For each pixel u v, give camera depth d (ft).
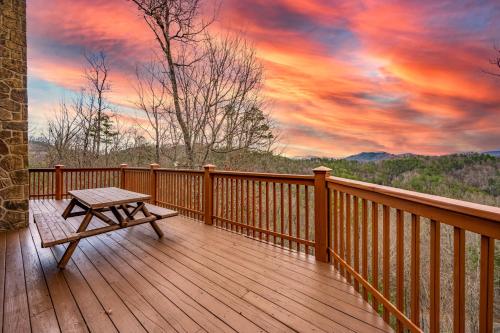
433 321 4.01
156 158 33.09
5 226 12.67
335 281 7.40
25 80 13.35
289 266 8.43
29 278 7.53
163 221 14.30
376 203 5.93
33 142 41.83
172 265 8.50
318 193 8.82
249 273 7.91
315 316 5.73
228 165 32.96
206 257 9.19
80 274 7.82
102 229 9.33
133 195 11.25
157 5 27.04
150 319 5.60
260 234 11.10
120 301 6.31
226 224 12.88
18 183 13.07
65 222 9.61
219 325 5.41
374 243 5.98
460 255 3.51
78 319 5.59
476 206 3.16
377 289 5.87
